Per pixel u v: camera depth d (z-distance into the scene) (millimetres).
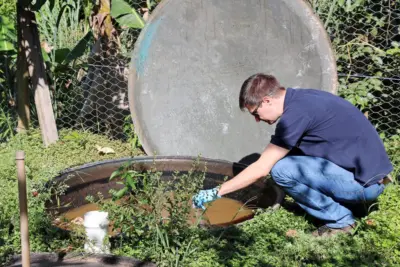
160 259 3768
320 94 4090
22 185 2922
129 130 6176
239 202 5074
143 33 5395
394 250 3953
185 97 5516
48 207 4555
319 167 4098
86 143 5848
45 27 6781
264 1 5219
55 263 3689
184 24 5375
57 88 6520
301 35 5207
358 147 4066
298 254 3850
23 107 5965
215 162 5125
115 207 3975
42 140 5918
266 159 3984
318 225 4344
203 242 3912
